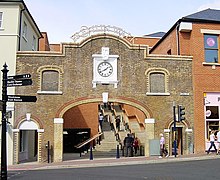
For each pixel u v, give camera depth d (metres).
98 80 23.05
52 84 22.77
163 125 23.30
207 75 24.36
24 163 21.88
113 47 23.47
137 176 13.98
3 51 22.41
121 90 23.20
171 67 23.91
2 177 11.59
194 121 23.77
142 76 23.52
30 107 22.33
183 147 23.50
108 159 22.22
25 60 22.61
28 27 26.14
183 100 23.75
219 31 25.17
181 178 13.09
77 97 22.81
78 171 16.50
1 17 22.78
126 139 24.52
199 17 25.19
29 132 26.00
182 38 25.06
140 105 23.23
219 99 24.34
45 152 22.12
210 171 14.98
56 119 22.42
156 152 22.91
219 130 24.03
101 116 32.94
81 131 31.44
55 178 13.90
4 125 11.80
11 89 22.19
